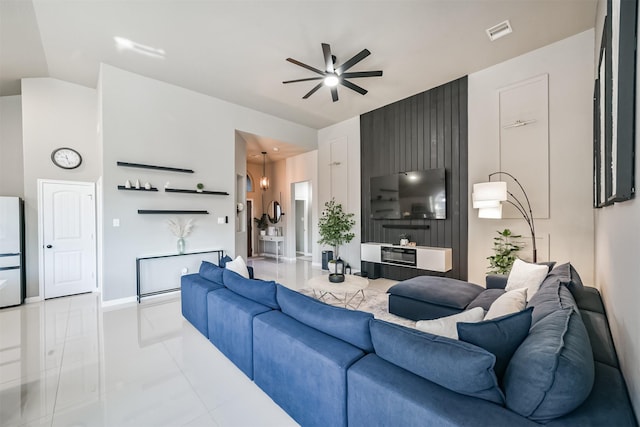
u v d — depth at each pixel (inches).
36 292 154.8
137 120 155.0
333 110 215.2
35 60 141.0
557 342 38.9
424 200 182.1
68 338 107.3
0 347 100.7
